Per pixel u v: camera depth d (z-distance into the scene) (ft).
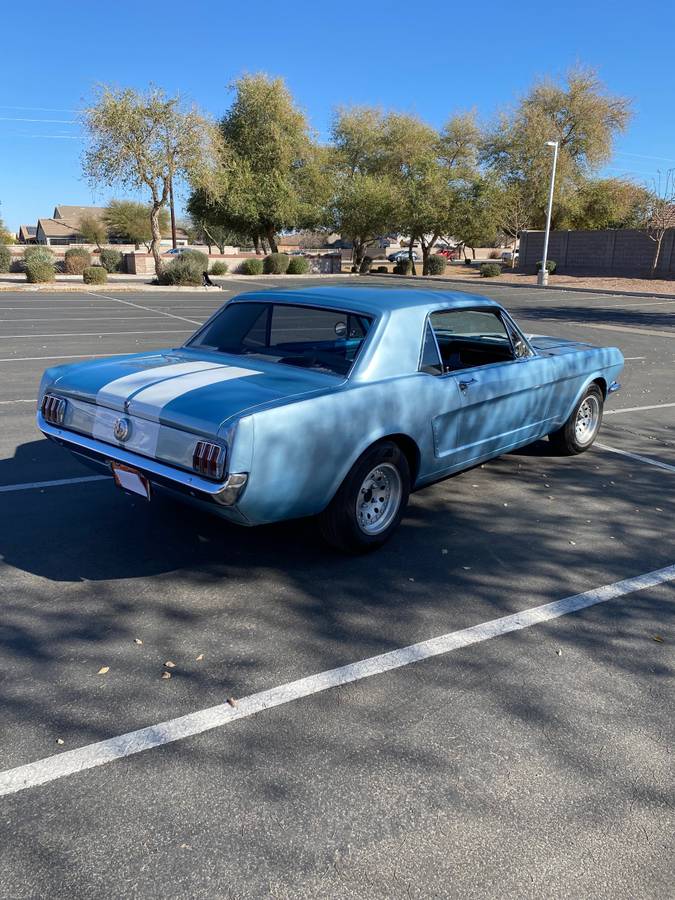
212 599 12.62
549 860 7.45
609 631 11.99
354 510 13.51
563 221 162.81
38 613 12.00
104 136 97.76
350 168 170.71
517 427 17.98
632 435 25.27
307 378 13.39
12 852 7.38
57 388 14.26
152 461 12.30
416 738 9.24
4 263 128.36
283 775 8.53
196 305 77.00
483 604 12.75
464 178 146.51
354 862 7.36
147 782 8.36
